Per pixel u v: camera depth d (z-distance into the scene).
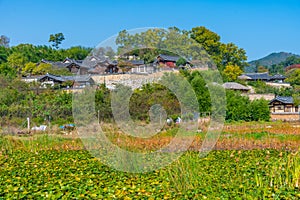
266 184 9.74
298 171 9.79
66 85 46.28
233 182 10.13
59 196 8.88
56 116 32.09
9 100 34.16
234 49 60.31
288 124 35.09
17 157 15.77
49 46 85.31
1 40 86.25
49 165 13.62
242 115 36.16
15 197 8.91
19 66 63.38
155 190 9.46
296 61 124.75
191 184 9.69
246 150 17.56
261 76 71.44
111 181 10.62
